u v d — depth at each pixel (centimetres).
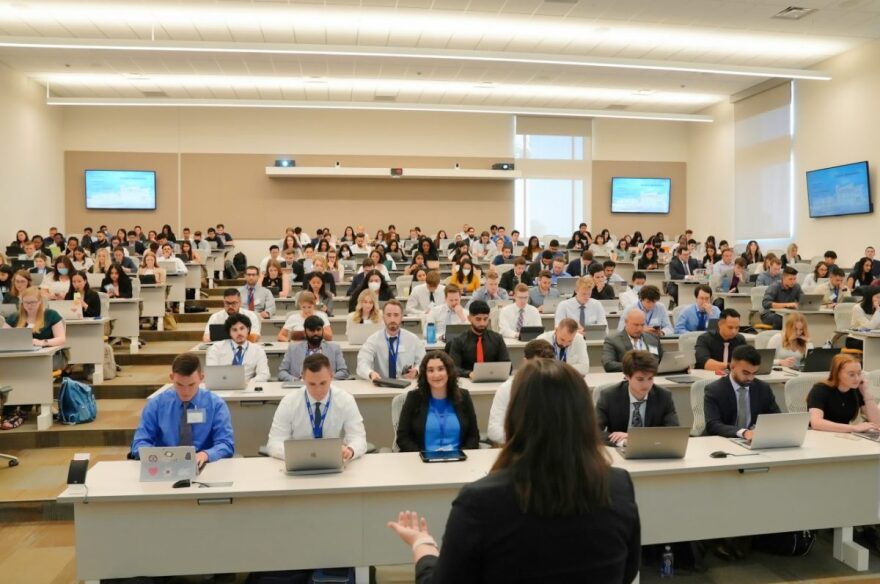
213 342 596
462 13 1058
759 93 1563
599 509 128
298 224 1745
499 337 586
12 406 641
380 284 900
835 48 1272
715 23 1119
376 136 1769
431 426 411
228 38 1159
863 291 834
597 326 705
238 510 320
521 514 125
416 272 1030
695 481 356
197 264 1209
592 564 126
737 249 1592
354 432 387
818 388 445
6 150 1363
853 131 1290
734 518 362
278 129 1741
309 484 322
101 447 612
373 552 327
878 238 1245
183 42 974
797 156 1448
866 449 381
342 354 621
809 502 373
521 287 736
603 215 1872
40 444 609
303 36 1155
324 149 1755
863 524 381
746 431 397
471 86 1525
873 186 1248
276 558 323
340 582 320
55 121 1611
